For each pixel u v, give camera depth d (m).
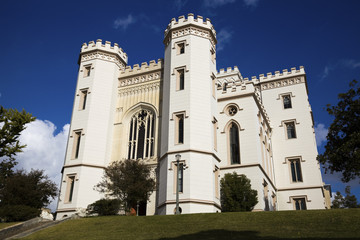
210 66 38.19
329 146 26.45
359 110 25.67
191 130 33.66
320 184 41.41
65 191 35.75
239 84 39.94
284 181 42.84
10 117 35.50
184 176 31.72
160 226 22.23
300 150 43.91
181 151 32.81
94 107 39.62
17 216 28.48
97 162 37.28
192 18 39.59
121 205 31.00
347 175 25.78
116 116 40.94
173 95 35.94
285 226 19.94
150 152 37.53
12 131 35.25
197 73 36.72
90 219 26.20
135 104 40.47
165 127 35.50
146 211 34.12
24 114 35.91
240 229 19.95
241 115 38.41
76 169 36.41
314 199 40.94
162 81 40.22
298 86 47.47
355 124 25.69
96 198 35.75
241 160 36.41
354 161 24.25
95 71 41.44
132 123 40.19
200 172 32.09
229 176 32.06
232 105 39.25
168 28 41.00
